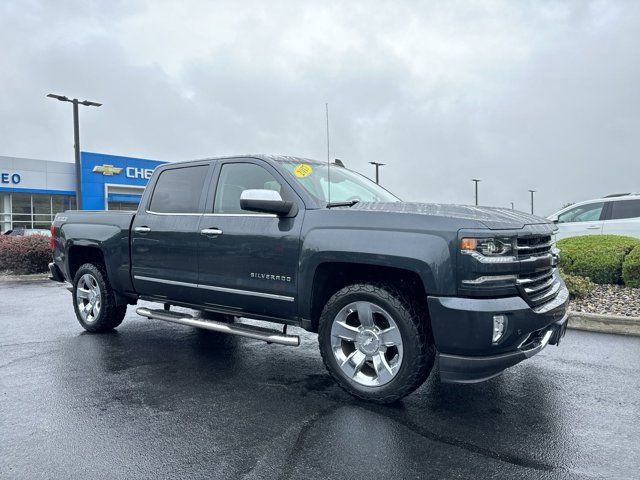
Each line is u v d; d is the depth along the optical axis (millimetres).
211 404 3791
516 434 3283
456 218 3484
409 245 3531
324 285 4137
